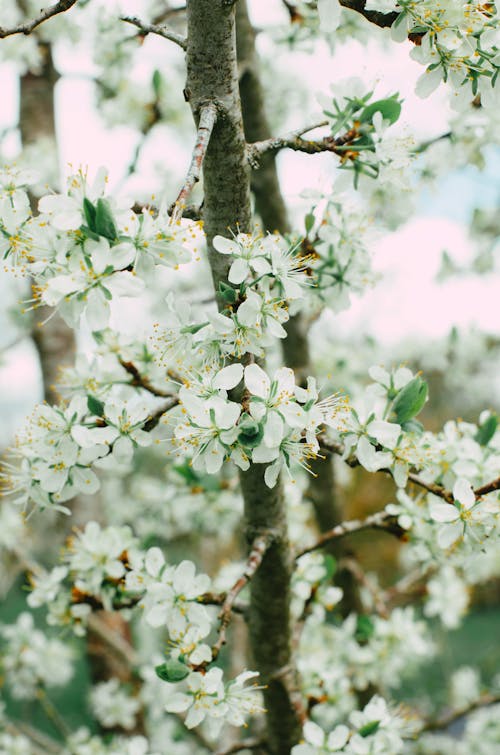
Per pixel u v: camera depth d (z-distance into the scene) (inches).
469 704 28.6
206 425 16.1
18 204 17.0
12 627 31.4
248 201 17.9
